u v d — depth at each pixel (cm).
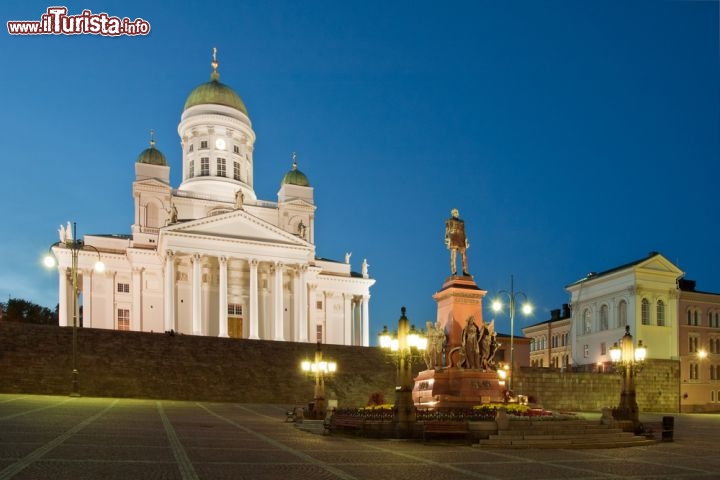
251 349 5975
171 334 5750
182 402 4894
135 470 1488
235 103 9969
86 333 5412
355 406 5597
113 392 5172
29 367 5041
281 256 8256
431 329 3159
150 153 8806
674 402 7544
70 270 8062
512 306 6294
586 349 8875
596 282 8769
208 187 9344
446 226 3278
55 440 1981
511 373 6172
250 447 2089
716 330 8481
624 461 2030
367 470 1655
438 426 2438
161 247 7900
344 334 9462
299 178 9888
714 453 2394
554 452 2238
